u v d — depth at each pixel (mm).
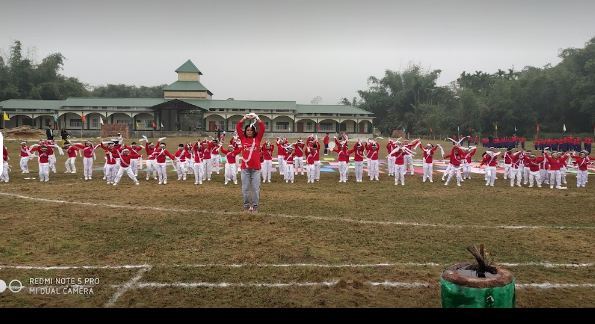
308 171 17969
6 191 14727
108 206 12078
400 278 6676
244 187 11344
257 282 6461
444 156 17938
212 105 63906
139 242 8438
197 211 11445
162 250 7941
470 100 69625
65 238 8688
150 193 14523
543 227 10008
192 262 7309
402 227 9844
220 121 63656
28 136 42812
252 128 11352
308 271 6930
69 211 11359
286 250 8016
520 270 7098
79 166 23688
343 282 6391
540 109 62375
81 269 6926
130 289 6152
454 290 4863
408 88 88812
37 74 82250
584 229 9852
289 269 7020
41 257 7520
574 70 61781
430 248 8219
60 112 60938
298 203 12820
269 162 17719
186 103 60344
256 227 9742
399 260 7516
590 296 6055
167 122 64312
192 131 61969
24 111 60719
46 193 14352
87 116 62281
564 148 37750
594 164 27672
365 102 96500
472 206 12625
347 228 9719
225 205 12359
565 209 12328
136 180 16828
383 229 9648
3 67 80625
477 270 5133
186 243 8406
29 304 5621
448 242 8633
